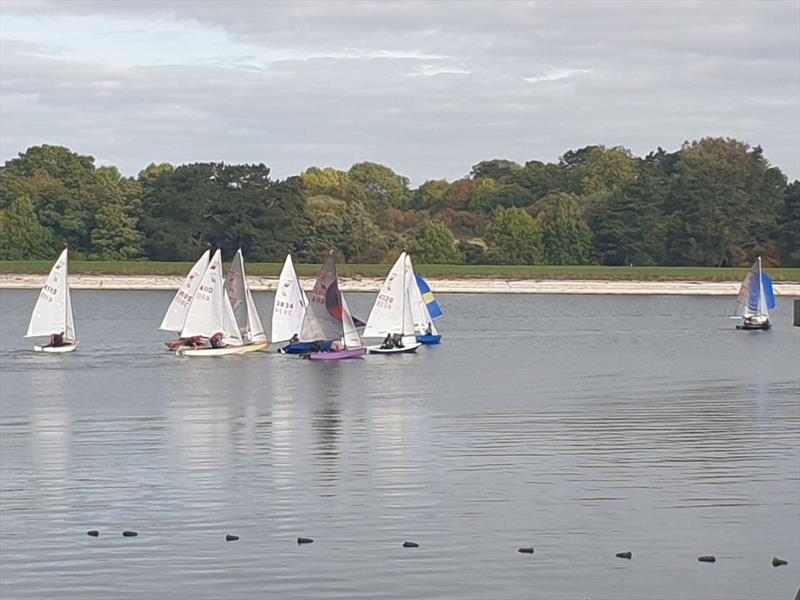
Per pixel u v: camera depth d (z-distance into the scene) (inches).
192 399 3080.7
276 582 1421.0
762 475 1972.2
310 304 4276.6
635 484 1900.8
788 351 4911.4
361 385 3437.5
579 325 6496.1
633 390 3326.8
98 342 4992.6
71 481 1921.8
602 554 1525.6
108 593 1386.6
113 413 2790.4
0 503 1771.7
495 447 2241.6
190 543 1566.2
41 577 1438.2
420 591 1392.7
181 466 2050.9
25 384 3462.1
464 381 3567.9
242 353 4394.7
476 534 1606.8
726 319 7027.6
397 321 4490.7
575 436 2381.9
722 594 1389.0
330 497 1807.3
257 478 1946.4
